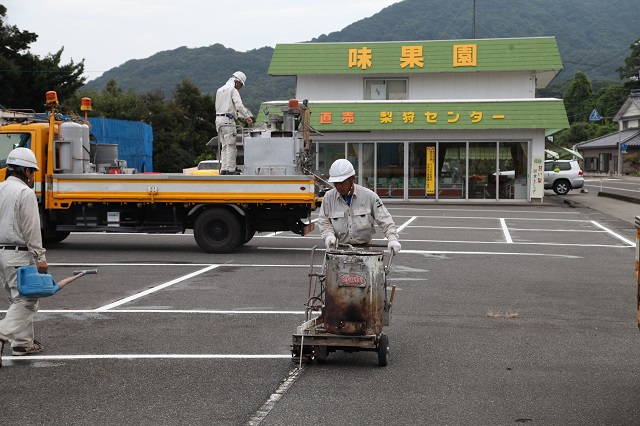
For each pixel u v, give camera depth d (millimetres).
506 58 33688
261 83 115938
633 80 98062
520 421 5426
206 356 7211
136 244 16719
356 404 5797
